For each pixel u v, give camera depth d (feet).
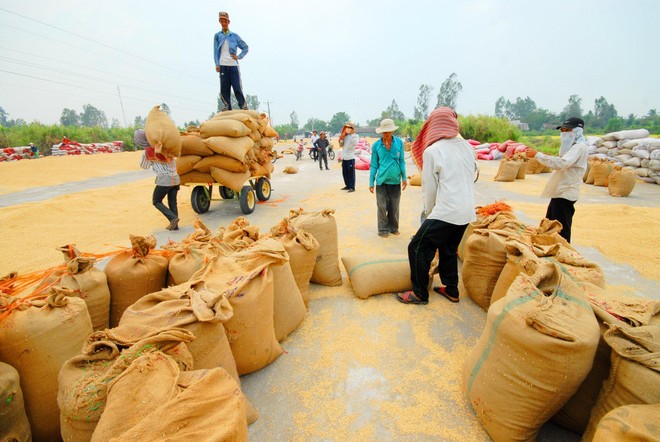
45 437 6.58
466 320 10.53
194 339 5.78
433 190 10.50
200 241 11.22
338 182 40.45
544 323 5.73
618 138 40.09
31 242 18.35
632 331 5.73
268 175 27.17
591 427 5.93
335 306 11.42
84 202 27.30
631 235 18.26
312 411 7.29
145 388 4.54
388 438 6.64
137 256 9.27
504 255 10.14
